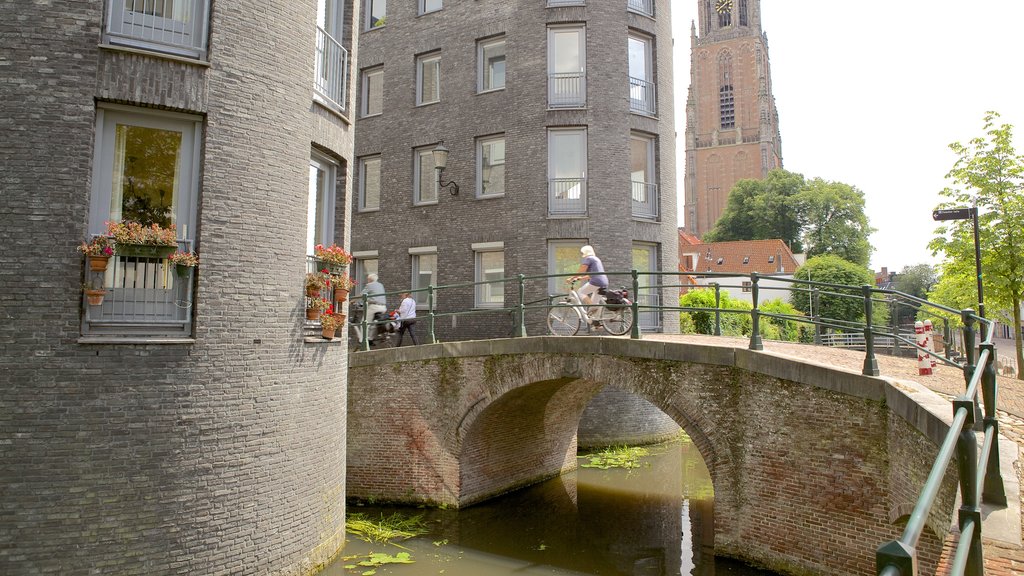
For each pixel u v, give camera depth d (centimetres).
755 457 961
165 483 755
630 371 1100
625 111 1916
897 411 765
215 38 816
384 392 1380
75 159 735
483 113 1973
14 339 706
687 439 2002
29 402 707
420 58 2119
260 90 852
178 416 766
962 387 873
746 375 979
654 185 1994
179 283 795
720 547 991
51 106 732
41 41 734
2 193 714
